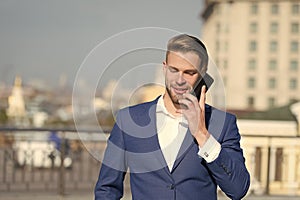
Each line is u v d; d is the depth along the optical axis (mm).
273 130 10891
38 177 10461
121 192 3055
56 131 8953
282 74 105062
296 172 10328
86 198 8625
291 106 12797
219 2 106438
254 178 10234
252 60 106000
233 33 105688
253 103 105438
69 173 10547
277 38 105125
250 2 105312
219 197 7953
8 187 9258
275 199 8914
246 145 10461
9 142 11453
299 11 104500
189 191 2848
